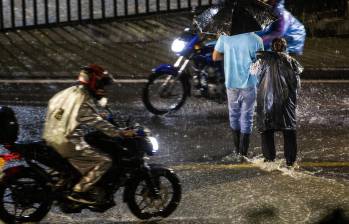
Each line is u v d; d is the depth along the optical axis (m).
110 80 7.73
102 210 7.89
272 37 11.67
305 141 11.70
